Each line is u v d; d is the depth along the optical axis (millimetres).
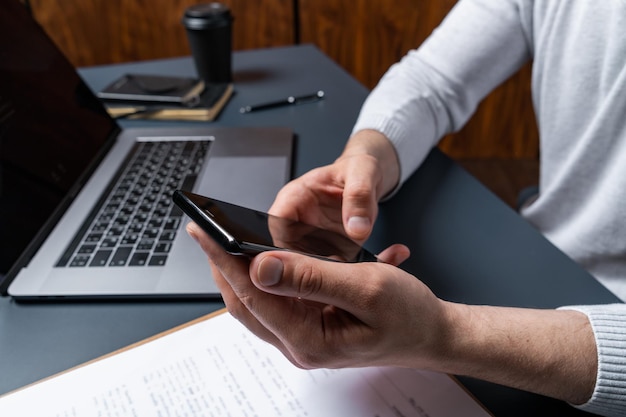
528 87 1728
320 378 335
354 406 314
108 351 362
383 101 629
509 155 1893
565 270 430
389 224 497
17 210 449
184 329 374
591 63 552
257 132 679
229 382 333
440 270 432
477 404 314
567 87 586
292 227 372
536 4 604
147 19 1621
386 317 275
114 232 466
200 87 828
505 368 314
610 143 540
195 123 756
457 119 691
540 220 646
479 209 517
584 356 320
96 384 333
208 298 403
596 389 315
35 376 346
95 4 1582
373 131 572
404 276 292
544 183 677
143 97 776
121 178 567
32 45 605
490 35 666
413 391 323
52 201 493
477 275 426
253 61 1012
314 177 438
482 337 313
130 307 399
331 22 1655
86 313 395
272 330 291
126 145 652
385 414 309
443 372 334
